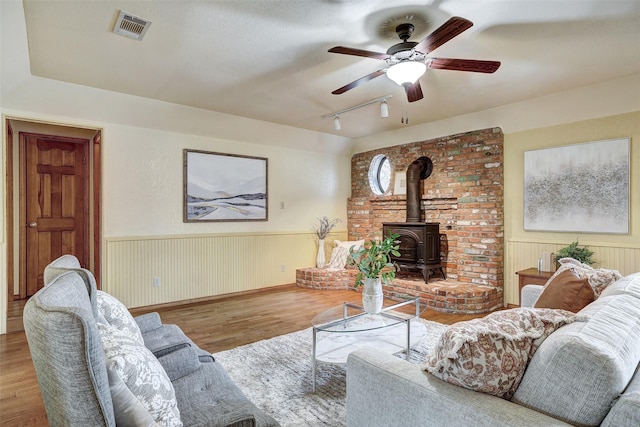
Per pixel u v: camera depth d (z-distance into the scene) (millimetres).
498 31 2447
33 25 2367
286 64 3000
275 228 5477
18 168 4605
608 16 2258
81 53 2793
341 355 2371
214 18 2293
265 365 2658
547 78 3311
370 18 2295
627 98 3420
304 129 5320
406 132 5297
